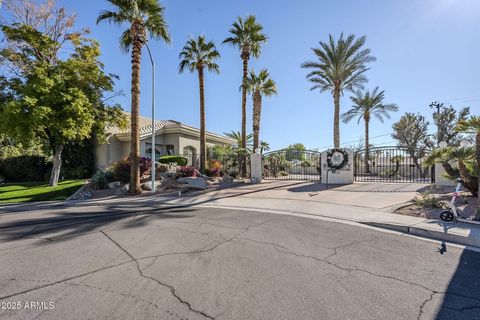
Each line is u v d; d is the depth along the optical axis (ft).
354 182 54.90
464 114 93.40
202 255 17.21
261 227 24.49
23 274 14.43
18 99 51.70
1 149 83.56
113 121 68.28
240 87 79.15
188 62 73.67
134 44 49.01
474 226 22.62
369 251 17.94
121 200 43.55
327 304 11.43
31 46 56.18
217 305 11.32
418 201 30.81
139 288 12.81
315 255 17.19
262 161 68.85
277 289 12.73
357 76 77.00
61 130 53.42
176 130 86.89
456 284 13.30
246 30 74.49
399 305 11.40
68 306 11.23
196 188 53.26
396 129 107.04
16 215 32.78
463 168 32.53
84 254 17.49
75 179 77.61
